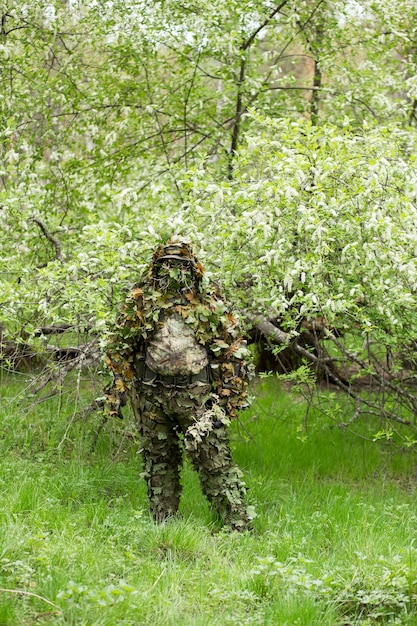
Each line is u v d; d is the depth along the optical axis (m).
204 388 5.21
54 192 8.90
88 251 6.75
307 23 9.04
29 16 8.67
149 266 5.25
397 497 6.57
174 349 5.12
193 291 5.21
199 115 9.13
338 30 9.00
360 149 6.52
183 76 8.87
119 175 9.31
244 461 7.22
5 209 7.25
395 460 7.62
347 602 4.26
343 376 9.30
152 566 4.55
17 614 3.70
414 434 7.93
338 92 8.95
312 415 8.54
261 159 6.64
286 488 6.63
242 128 8.70
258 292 6.36
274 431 8.10
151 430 5.36
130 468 6.63
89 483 6.11
